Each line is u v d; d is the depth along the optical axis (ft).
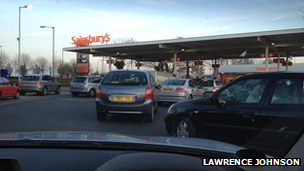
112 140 6.56
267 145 12.14
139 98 23.79
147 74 25.54
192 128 16.20
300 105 11.38
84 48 97.50
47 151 5.53
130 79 24.59
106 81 24.72
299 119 11.07
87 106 39.11
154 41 83.35
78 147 5.92
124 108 23.75
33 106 38.19
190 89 40.78
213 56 113.50
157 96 31.53
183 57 121.19
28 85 58.23
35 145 5.86
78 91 57.82
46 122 24.70
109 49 100.53
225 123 14.29
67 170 4.69
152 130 21.81
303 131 10.84
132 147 6.07
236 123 13.71
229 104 14.42
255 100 13.32
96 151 5.64
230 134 13.98
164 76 86.38
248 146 13.00
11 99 49.90
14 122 24.35
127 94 23.80
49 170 4.66
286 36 68.18
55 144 5.95
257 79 13.70
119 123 25.03
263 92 13.05
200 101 16.33
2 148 5.65
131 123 25.16
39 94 65.05
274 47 87.35
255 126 12.79
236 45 84.58
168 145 6.55
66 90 91.09
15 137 6.63
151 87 24.68
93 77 60.54
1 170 4.06
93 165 4.91
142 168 4.16
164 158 4.73
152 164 4.34
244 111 13.38
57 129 21.48
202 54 107.65
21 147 5.78
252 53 103.45
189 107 16.66
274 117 12.02
